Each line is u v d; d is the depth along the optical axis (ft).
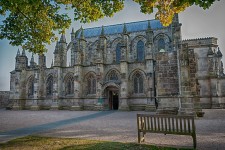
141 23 201.98
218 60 172.14
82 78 163.32
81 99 159.63
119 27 208.13
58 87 166.91
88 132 50.47
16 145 34.78
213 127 54.34
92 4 44.04
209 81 157.69
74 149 31.07
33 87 185.16
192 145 34.22
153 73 141.28
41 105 173.88
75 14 45.98
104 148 31.68
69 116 102.17
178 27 118.62
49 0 46.19
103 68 156.46
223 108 152.97
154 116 36.70
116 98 167.02
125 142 37.24
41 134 48.11
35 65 203.10
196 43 167.84
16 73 184.55
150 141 38.17
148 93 138.10
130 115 102.27
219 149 30.96
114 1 43.52
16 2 37.88
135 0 35.53
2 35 47.83
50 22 49.16
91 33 216.13
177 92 89.20
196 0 25.13
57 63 169.37
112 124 66.44
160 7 32.30
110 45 195.21
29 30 49.83
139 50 188.14
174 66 91.30
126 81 144.77
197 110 85.61
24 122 75.87
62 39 177.17
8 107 193.47
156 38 182.09
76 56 163.22
